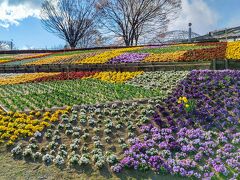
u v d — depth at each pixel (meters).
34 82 22.44
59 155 11.55
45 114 14.48
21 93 18.91
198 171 11.07
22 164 11.35
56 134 12.98
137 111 14.83
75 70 26.39
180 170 10.91
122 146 12.13
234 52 24.78
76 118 14.21
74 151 11.82
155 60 25.67
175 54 26.31
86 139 12.70
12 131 13.03
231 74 18.27
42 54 41.94
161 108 14.76
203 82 17.72
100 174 10.86
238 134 12.73
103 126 13.61
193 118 13.94
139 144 12.13
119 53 30.47
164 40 61.34
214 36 51.72
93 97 16.86
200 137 12.66
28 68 28.69
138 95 16.66
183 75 19.30
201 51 26.48
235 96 15.67
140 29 60.16
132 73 21.53
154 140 12.58
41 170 11.06
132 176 10.81
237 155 11.70
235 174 10.80
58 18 68.44
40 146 12.27
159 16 59.56
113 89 18.17
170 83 18.41
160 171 10.95
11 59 38.09
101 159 11.27
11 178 10.76
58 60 31.25
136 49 33.38
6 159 11.60
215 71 19.16
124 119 14.08
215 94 16.02
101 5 59.41
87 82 20.73
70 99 16.55
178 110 14.55
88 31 68.50
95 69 25.44
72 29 68.50
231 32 50.19
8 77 25.20
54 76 23.52
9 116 14.48
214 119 13.84
